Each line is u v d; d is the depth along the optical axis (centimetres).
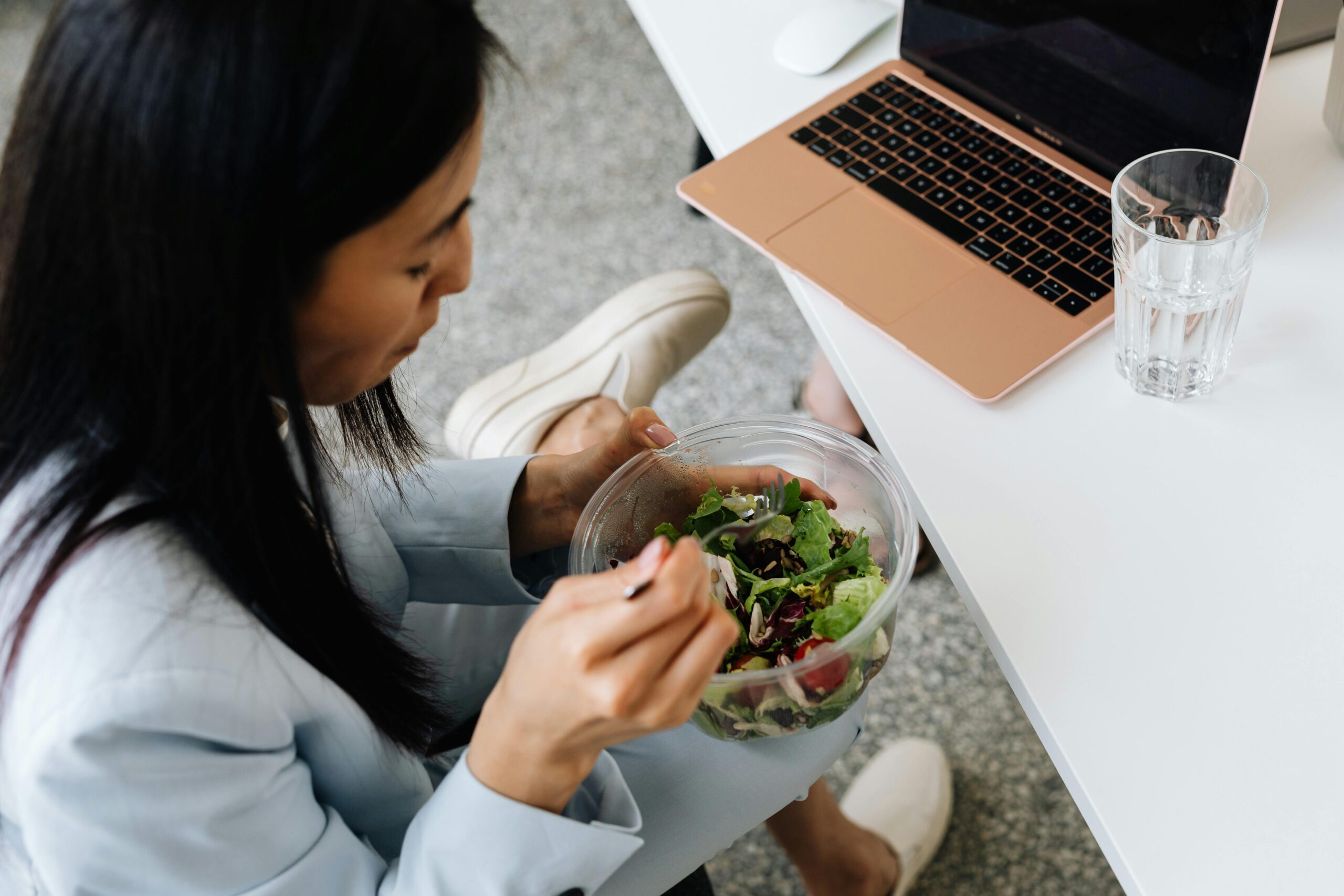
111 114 40
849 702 63
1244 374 72
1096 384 74
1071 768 58
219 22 40
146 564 47
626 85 204
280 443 49
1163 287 68
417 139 44
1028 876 119
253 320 44
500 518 77
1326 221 79
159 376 44
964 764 128
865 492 69
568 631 47
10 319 44
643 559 47
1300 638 61
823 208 88
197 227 41
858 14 99
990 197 86
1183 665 61
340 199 43
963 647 135
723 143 94
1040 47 85
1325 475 67
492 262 181
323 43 41
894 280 82
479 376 168
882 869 114
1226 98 75
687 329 121
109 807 46
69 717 44
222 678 48
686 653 48
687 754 69
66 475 47
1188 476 68
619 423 112
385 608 73
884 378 77
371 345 52
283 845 53
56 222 42
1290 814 55
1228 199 73
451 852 55
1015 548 67
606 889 65
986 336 77
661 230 182
